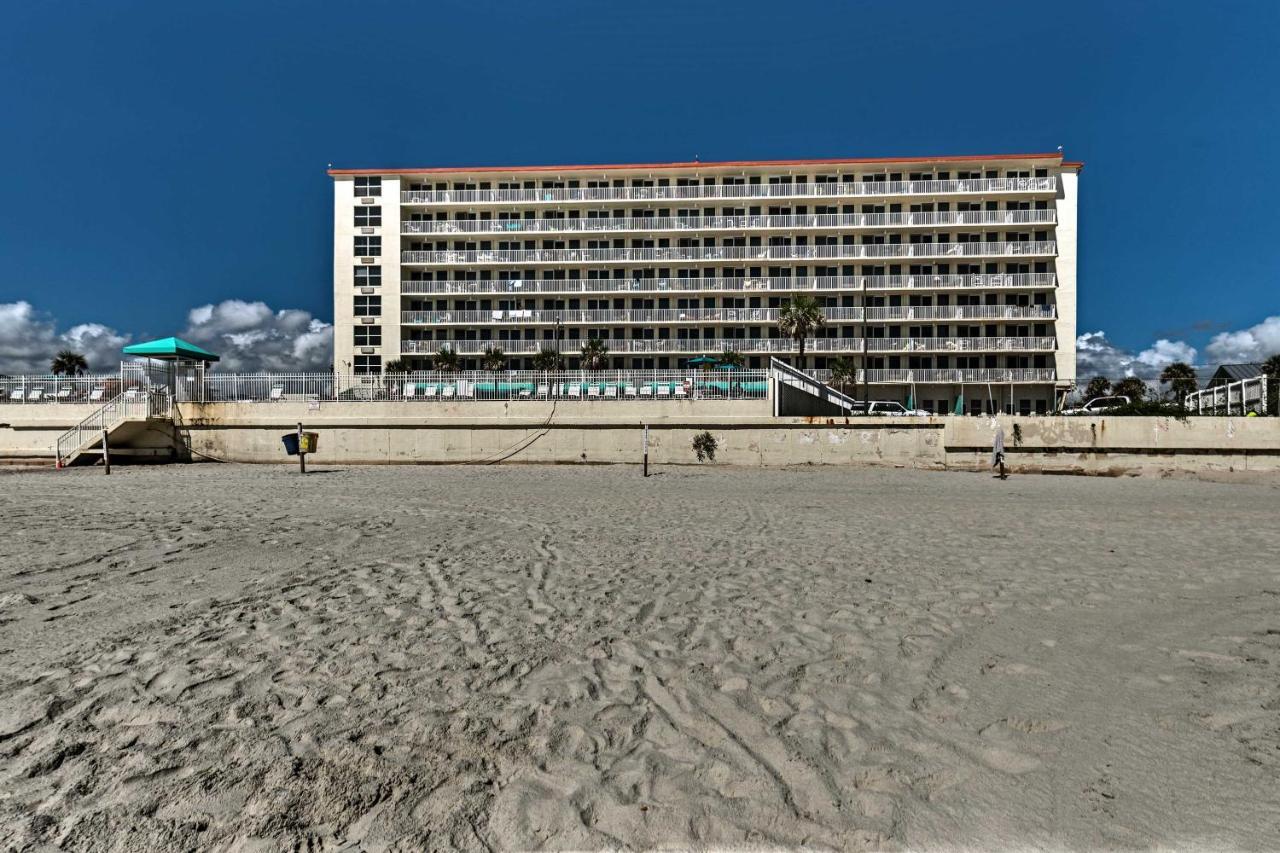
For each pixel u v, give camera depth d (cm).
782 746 315
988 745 316
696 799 273
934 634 479
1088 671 405
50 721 334
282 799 269
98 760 297
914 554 783
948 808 267
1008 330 5559
